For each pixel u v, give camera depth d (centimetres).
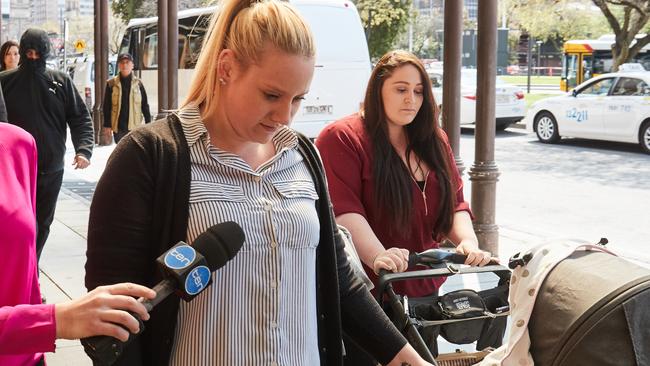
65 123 664
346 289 248
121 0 4056
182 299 200
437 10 5109
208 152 217
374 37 3541
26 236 227
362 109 384
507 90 2214
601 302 237
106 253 208
